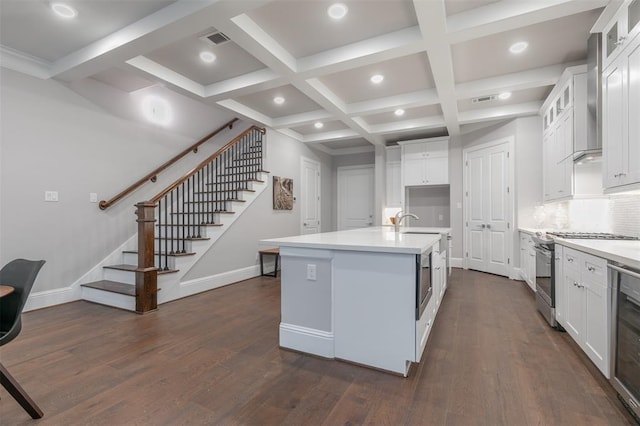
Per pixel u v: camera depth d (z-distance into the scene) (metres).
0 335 1.74
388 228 4.35
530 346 2.49
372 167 7.62
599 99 2.85
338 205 8.00
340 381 1.98
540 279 3.30
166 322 3.07
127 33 2.80
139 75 3.49
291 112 5.22
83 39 3.03
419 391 1.86
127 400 1.78
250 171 5.69
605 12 2.39
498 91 3.88
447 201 6.59
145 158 4.55
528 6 2.40
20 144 3.34
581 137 3.29
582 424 1.56
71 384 1.94
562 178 3.72
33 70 3.42
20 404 1.59
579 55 3.32
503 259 5.17
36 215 3.46
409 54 3.03
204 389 1.89
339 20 2.74
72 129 3.76
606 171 2.49
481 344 2.53
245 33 2.71
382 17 2.70
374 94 4.38
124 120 4.29
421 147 6.34
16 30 2.88
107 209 4.09
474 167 5.73
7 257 3.25
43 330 2.85
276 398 1.80
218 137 5.72
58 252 3.64
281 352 2.41
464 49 3.19
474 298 3.88
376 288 2.13
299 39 3.02
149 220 3.48
